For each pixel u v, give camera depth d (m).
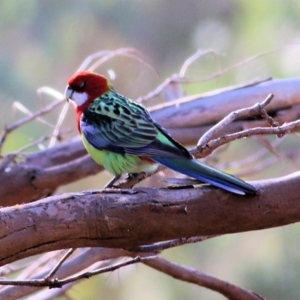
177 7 18.59
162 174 10.21
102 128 8.98
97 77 9.75
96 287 14.36
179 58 18.41
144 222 6.54
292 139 14.44
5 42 18.00
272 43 15.45
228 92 11.09
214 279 9.13
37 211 6.26
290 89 10.91
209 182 6.75
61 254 9.77
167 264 9.05
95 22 18.41
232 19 17.41
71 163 11.04
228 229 6.79
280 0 15.73
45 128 15.52
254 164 14.87
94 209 6.41
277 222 6.82
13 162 11.38
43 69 17.95
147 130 8.64
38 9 18.20
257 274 14.07
